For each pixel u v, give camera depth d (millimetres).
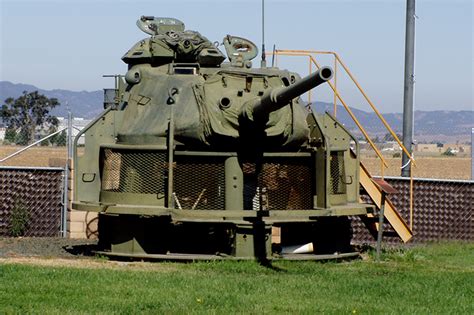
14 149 39625
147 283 14031
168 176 16781
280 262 16719
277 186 17750
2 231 22891
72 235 22609
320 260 17672
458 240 23266
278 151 17656
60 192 23062
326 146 17438
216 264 16250
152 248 17453
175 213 16734
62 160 28891
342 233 18484
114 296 12953
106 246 18281
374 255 18906
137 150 17281
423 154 59312
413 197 23484
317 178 17703
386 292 13789
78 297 12820
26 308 12031
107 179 17734
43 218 23078
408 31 24125
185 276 14805
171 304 12430
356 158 18844
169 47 18562
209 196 17391
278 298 13055
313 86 14727
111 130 18031
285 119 17359
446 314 12312
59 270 15109
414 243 22750
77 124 24406
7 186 22938
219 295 13148
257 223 17062
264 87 17391
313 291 13688
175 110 17391
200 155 17266
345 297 13312
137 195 17219
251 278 14812
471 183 23375
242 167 17391
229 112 17000
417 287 14289
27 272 14805
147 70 18531
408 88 24172
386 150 38906
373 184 19891
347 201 18703
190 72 18094
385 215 20156
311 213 17141
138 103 18141
